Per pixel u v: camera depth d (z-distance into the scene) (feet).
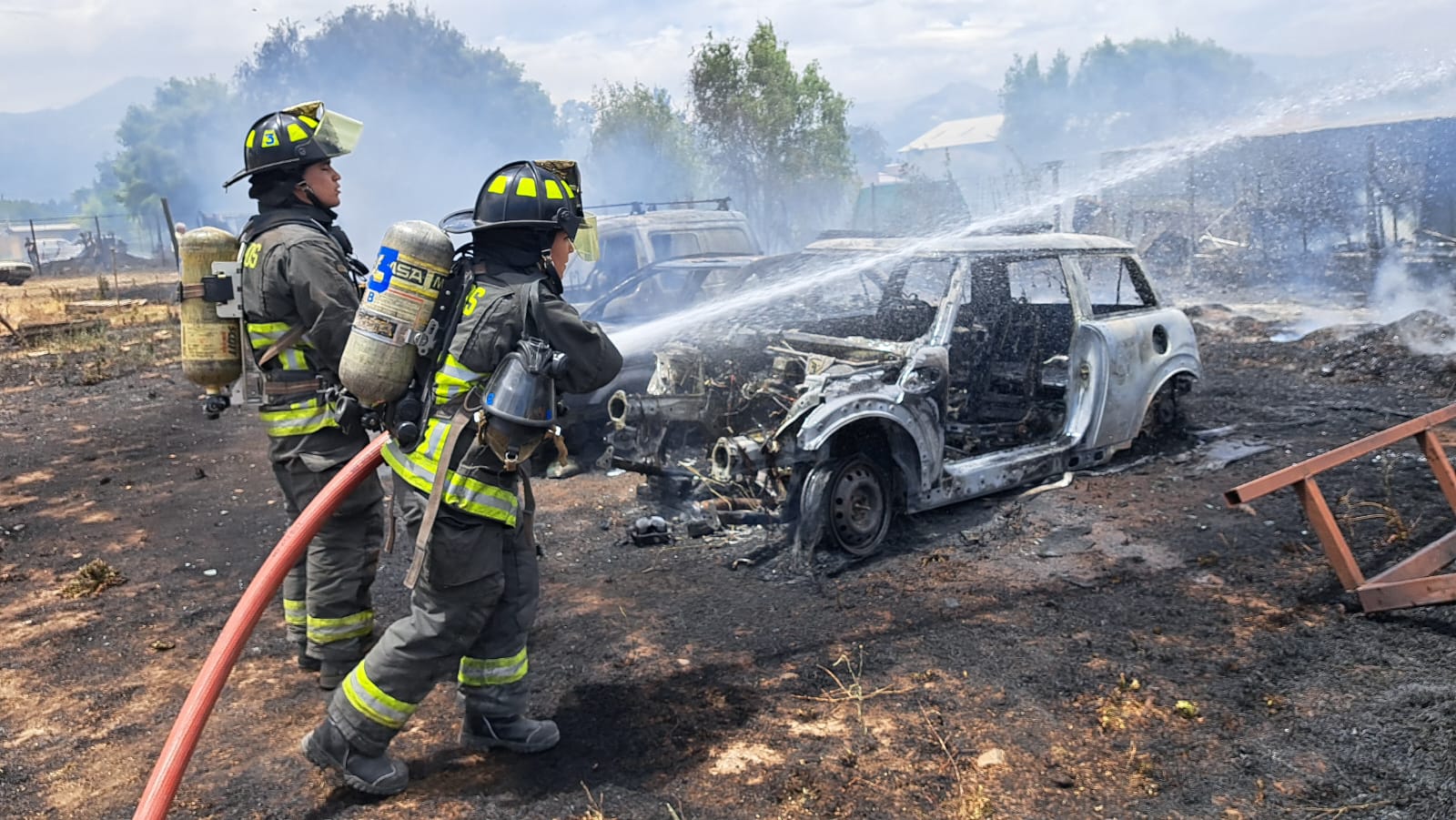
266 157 11.84
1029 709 11.61
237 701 12.60
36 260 126.11
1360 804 9.61
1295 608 13.79
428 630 9.86
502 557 10.42
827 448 15.97
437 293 9.73
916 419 16.65
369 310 9.66
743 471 15.65
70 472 24.12
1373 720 10.89
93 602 16.05
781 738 11.20
